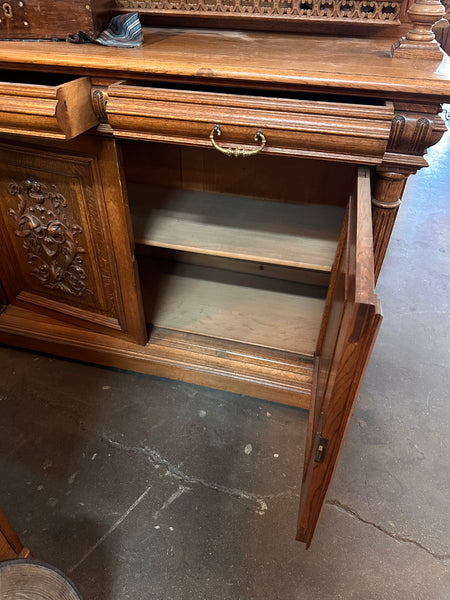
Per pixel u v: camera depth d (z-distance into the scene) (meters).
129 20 1.06
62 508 1.18
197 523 1.15
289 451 1.33
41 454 1.31
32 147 1.15
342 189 1.43
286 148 0.92
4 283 1.56
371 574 1.06
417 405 1.48
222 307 1.60
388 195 0.98
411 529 1.15
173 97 0.91
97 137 1.06
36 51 0.98
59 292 1.50
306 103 0.86
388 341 1.73
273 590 1.03
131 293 1.35
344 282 0.80
